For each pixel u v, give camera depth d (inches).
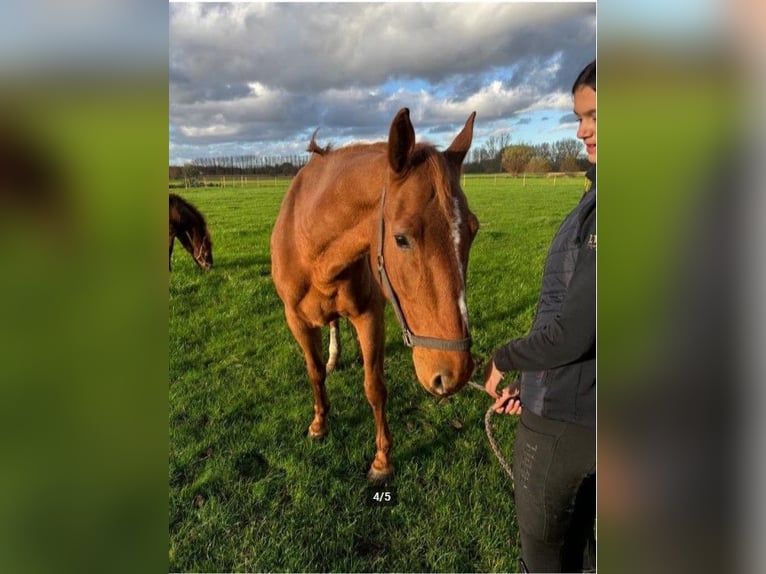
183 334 158.4
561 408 53.9
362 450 108.4
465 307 63.4
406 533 89.0
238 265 216.7
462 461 103.6
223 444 110.1
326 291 91.1
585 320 47.6
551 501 57.1
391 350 149.9
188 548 86.7
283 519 92.0
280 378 135.0
